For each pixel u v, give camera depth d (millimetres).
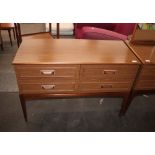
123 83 1568
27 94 1523
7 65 2598
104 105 2016
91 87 1562
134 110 1976
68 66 1375
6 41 3377
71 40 1761
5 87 2162
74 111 1910
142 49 1684
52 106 1952
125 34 2432
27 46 1564
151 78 1566
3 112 1841
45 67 1354
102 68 1426
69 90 1558
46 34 2848
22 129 1679
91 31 2096
